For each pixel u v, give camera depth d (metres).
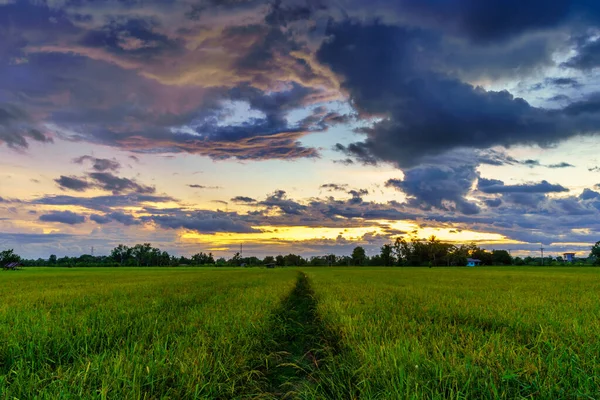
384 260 160.38
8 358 6.51
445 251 149.25
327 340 9.30
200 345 7.46
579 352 6.36
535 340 7.23
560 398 4.62
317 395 5.71
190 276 45.84
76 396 4.64
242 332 8.66
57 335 7.67
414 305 13.30
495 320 9.86
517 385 5.08
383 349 6.36
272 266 131.12
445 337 7.33
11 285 28.23
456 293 18.59
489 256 147.88
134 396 4.73
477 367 5.38
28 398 4.76
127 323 9.38
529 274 50.50
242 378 6.55
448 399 4.64
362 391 5.06
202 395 5.29
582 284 27.05
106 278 41.38
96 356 6.16
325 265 179.75
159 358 6.30
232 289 22.19
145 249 162.00
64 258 171.00
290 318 12.73
